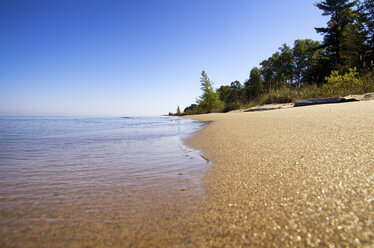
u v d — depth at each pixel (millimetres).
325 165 1230
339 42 21812
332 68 20672
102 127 7750
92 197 1167
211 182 1310
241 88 38875
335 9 21906
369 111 3029
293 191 992
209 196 1095
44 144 3348
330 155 1393
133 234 782
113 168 1805
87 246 718
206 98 27609
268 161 1550
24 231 819
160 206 1018
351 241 642
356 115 2863
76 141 3684
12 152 2631
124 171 1699
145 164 1920
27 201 1123
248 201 975
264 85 32781
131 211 977
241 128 3721
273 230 737
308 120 3186
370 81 7820
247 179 1259
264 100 14203
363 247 613
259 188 1098
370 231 662
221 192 1126
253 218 826
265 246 666
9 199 1150
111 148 2863
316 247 637
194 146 2764
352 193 870
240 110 15133
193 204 1017
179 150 2590
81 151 2664
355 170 1074
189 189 1229
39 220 909
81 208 1025
